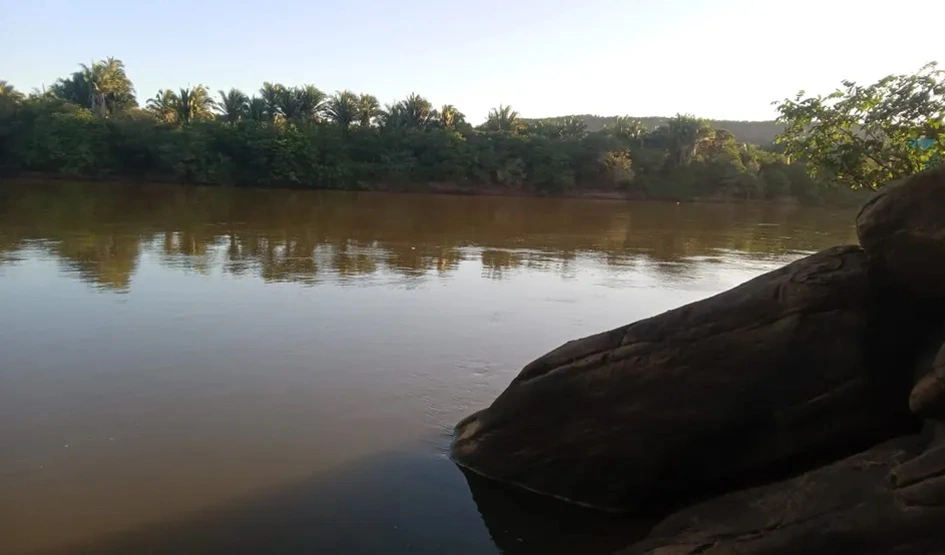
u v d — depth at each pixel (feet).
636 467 20.79
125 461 23.95
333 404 29.63
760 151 240.94
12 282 50.29
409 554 19.08
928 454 14.40
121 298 46.91
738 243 100.83
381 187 210.79
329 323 42.60
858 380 18.84
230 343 37.60
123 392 30.09
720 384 19.65
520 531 20.36
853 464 15.92
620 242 95.66
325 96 238.89
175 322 41.42
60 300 45.57
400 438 26.45
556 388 21.94
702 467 20.45
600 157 222.07
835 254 19.71
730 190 225.76
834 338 18.95
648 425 20.42
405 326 42.75
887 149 33.83
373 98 241.14
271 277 56.59
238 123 208.85
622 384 20.81
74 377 31.60
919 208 17.63
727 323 19.84
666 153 232.53
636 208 179.32
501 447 23.26
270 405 29.30
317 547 19.26
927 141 32.73
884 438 18.93
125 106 236.22
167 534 19.69
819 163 36.04
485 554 19.16
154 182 196.85
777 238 110.32
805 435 19.29
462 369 34.91
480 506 21.65
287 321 42.68
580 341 22.18
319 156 207.62
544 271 66.54
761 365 19.35
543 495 22.36
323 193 186.19
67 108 203.21
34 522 20.08
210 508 21.11
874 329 18.85
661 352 20.36
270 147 199.11
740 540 15.83
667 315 20.86
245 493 22.06
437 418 28.48
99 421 27.09
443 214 132.26
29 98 207.21
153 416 27.76
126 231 81.71
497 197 204.23
